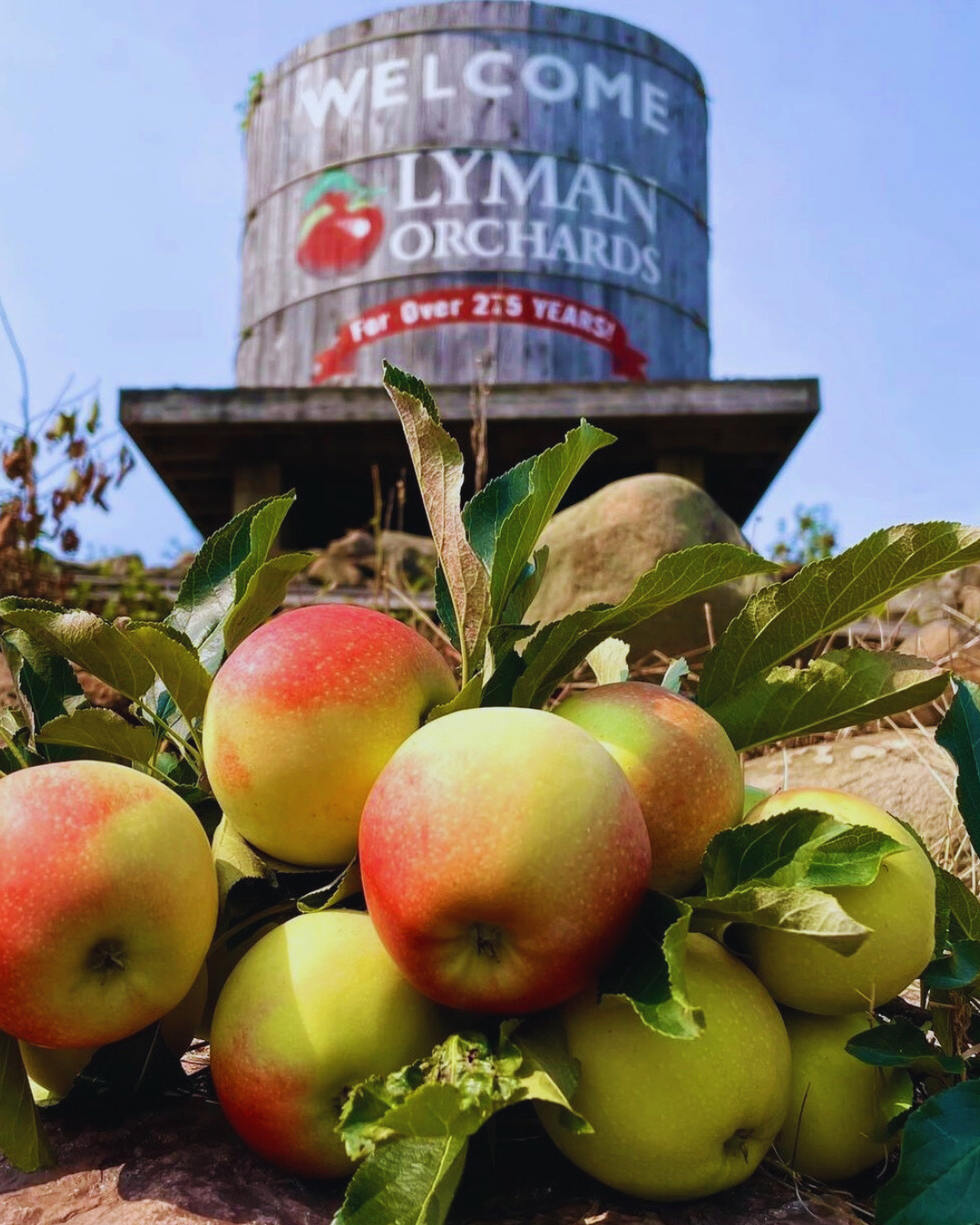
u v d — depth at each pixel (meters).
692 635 3.48
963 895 1.25
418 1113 0.89
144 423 5.93
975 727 1.31
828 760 2.71
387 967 1.03
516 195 8.59
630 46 9.14
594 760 0.96
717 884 1.03
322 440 6.23
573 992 0.97
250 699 1.09
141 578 4.85
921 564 1.21
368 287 8.59
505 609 1.34
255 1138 1.03
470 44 8.77
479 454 4.18
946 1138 0.96
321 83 9.05
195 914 1.03
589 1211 1.02
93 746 1.27
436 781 0.93
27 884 0.95
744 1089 0.97
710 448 6.28
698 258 9.45
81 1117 1.19
